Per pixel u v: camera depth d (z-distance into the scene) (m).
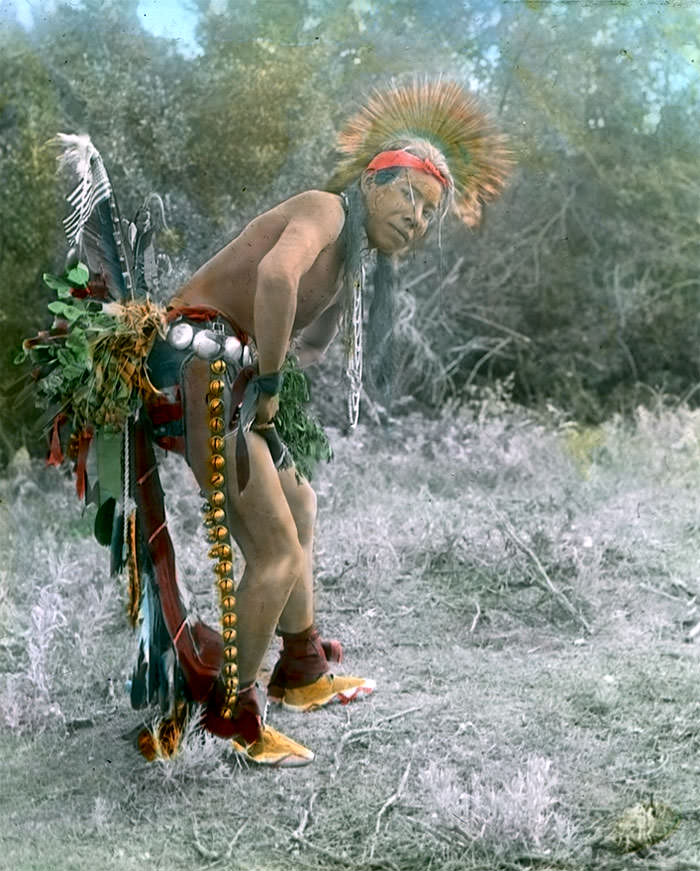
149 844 2.53
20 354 2.86
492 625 3.90
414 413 6.94
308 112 6.20
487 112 3.10
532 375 7.85
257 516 2.81
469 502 5.27
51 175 5.74
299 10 6.27
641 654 3.62
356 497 5.25
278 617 2.86
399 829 2.57
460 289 7.56
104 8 5.95
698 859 2.45
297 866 2.44
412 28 6.42
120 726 3.15
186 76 6.12
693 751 2.94
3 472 5.71
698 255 7.77
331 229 2.85
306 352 3.35
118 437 2.84
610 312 7.80
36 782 2.83
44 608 3.77
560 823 2.55
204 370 2.79
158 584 2.86
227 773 2.83
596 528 4.80
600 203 7.66
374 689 3.35
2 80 5.77
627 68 7.06
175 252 5.77
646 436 6.41
